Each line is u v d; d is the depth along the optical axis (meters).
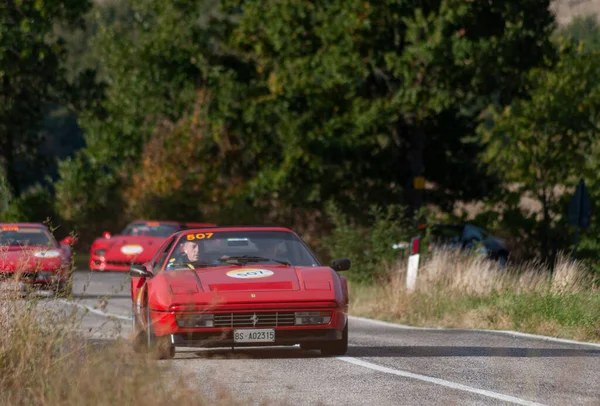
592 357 35.44
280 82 130.25
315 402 25.72
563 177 92.25
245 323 34.12
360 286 74.12
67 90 155.25
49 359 25.56
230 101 139.25
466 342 41.84
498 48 114.50
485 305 54.31
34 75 150.00
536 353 36.81
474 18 119.50
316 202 131.50
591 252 83.69
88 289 82.81
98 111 157.00
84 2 146.00
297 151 128.00
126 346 25.44
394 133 130.00
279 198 131.00
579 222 72.00
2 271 29.22
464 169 141.00
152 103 149.12
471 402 25.44
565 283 52.84
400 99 116.50
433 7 118.88
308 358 35.53
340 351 36.47
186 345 33.88
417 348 39.22
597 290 52.06
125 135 153.00
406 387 28.25
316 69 125.56
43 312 28.23
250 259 38.00
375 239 78.44
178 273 35.88
